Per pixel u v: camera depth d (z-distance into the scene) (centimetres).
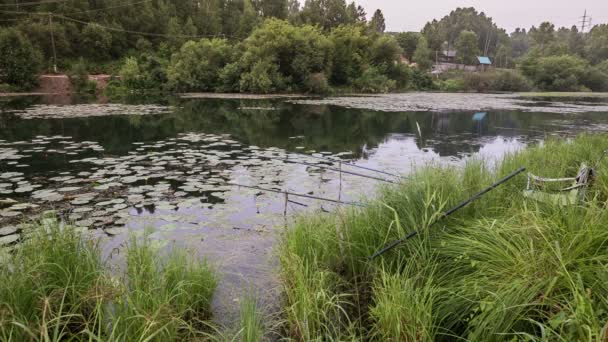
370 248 362
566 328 215
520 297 235
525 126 1585
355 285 333
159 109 1980
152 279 283
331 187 666
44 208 542
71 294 279
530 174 409
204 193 627
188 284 304
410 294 270
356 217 396
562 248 250
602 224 264
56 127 1330
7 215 511
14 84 3039
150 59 3462
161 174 736
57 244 305
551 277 234
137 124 1449
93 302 271
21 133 1198
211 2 5675
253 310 269
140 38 4431
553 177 508
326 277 322
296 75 3675
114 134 1218
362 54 4259
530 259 250
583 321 198
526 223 283
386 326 259
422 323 242
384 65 4347
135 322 245
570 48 7825
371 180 715
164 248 427
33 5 4188
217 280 348
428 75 5038
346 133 1367
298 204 577
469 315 260
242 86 3441
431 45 8219
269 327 295
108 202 570
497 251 277
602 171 449
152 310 255
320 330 280
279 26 3666
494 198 405
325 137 1270
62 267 286
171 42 4612
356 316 308
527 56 6047
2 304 234
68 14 4147
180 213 535
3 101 2320
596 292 225
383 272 295
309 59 3631
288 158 909
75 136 1163
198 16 5356
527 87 5241
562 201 334
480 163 582
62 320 270
